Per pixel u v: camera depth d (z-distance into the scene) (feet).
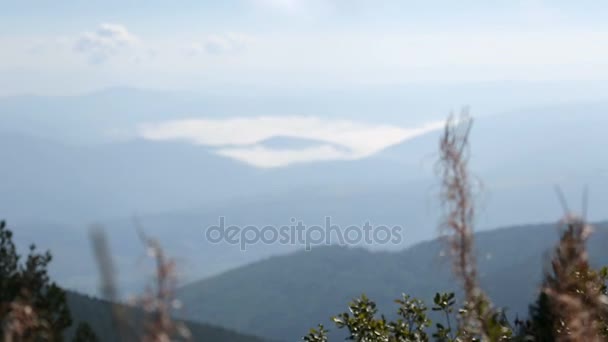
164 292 12.15
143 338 11.85
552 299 18.45
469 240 15.52
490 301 16.44
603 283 23.02
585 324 17.70
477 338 21.26
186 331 12.07
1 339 16.10
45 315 21.91
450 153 15.69
